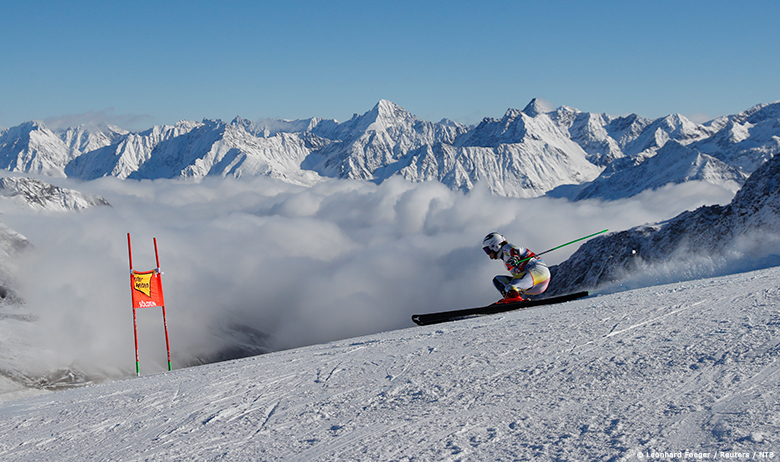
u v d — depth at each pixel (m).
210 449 3.27
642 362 4.05
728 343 4.22
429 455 2.62
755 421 2.54
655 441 2.45
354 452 2.83
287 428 3.55
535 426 2.89
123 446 3.62
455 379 4.34
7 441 4.31
